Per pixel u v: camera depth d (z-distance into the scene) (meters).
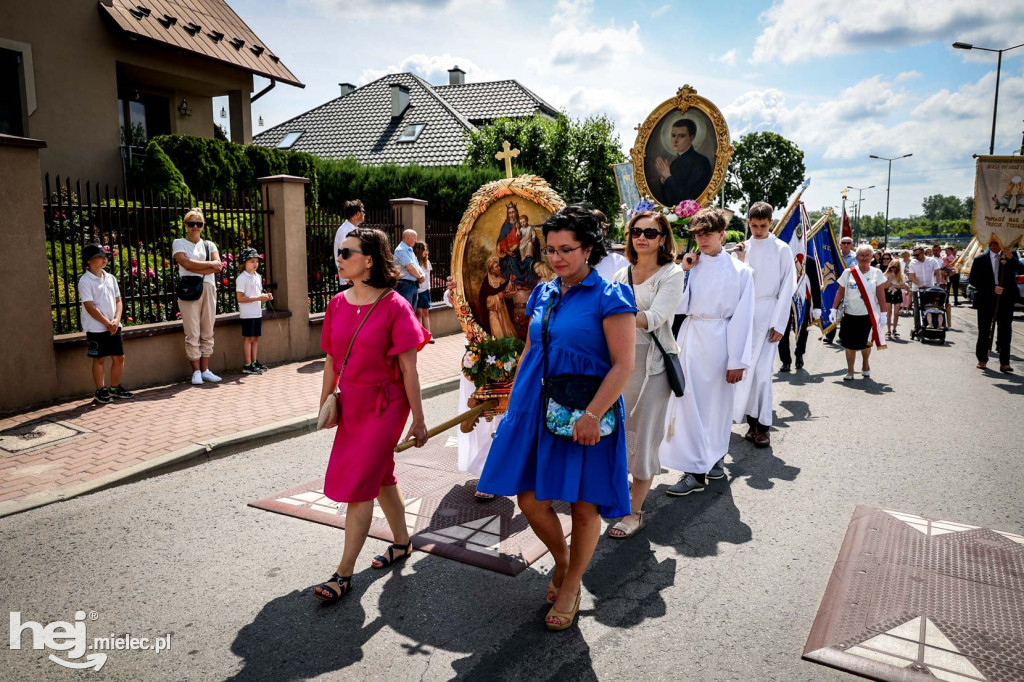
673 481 5.16
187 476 5.10
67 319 7.00
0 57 12.42
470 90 31.38
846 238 11.85
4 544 3.90
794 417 7.15
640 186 8.75
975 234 9.95
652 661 2.84
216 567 3.64
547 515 3.06
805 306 9.84
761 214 5.79
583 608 3.27
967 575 3.57
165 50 15.01
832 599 3.33
